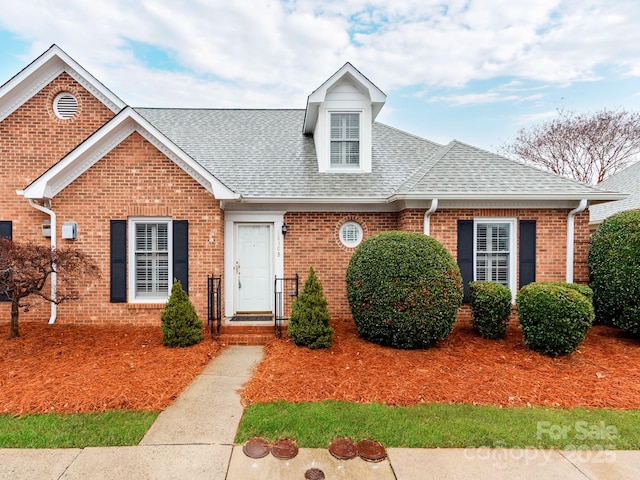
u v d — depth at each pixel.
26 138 8.09
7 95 7.95
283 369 5.29
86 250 7.64
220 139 10.57
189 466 3.15
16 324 6.72
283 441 3.54
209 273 7.79
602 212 11.50
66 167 7.34
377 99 9.14
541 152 25.06
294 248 8.46
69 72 8.18
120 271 7.66
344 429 3.73
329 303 8.48
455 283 6.18
